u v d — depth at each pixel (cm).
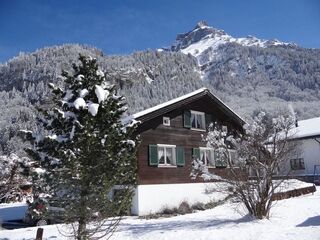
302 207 1622
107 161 986
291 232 1098
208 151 2538
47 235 1354
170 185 2203
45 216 1046
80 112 1112
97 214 968
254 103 10062
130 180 1034
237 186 1412
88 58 1203
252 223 1309
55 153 1088
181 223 1495
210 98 2612
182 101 2359
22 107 7831
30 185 1183
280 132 1510
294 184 2194
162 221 1633
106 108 1093
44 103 1201
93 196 948
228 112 2697
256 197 1447
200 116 2573
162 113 2238
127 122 1191
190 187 2312
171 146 2277
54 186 1026
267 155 1403
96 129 1084
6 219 2066
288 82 15538
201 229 1287
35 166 1118
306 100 12756
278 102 10156
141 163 2083
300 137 3350
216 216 1641
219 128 2623
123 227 1466
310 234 1039
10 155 1177
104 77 1218
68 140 1081
